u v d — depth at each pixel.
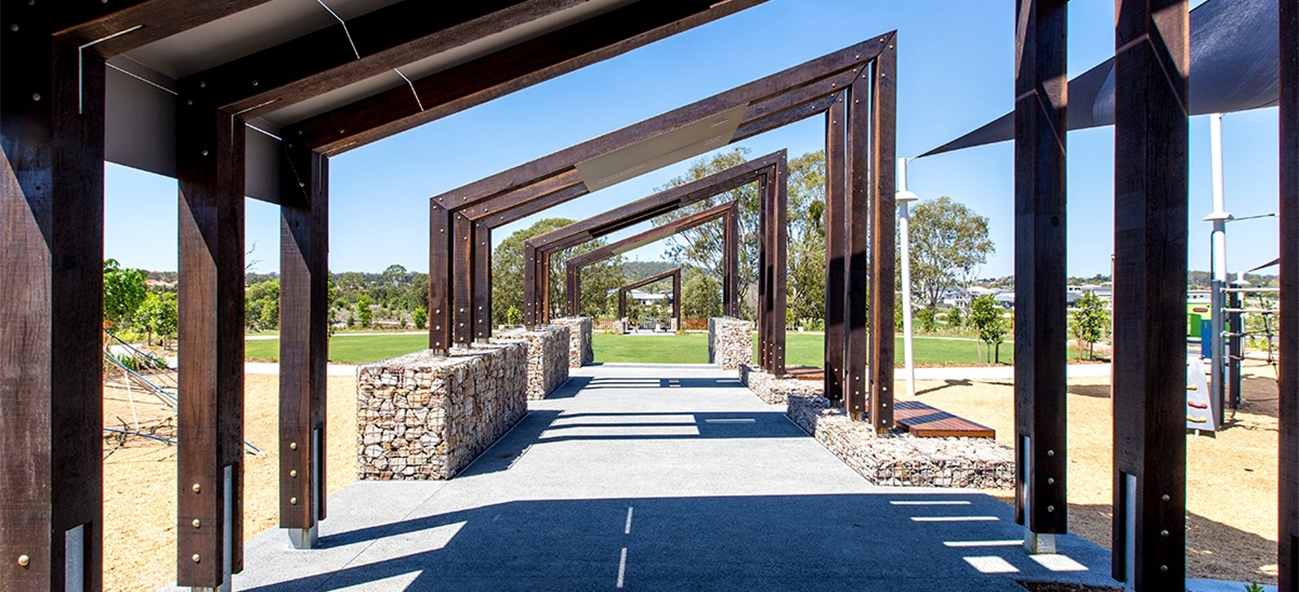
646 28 3.67
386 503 4.90
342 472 5.96
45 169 1.99
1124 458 3.08
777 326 9.95
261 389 11.77
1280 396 2.30
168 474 6.27
